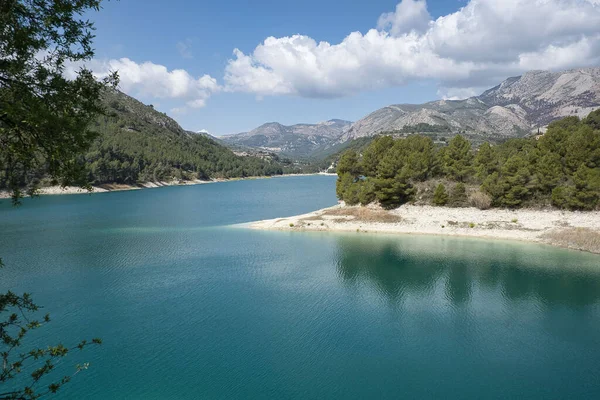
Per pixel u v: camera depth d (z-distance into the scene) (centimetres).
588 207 7725
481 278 5166
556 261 5856
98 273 5306
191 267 5628
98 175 17838
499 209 8475
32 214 10631
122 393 2792
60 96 1027
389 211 9112
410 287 4859
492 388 2870
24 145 995
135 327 3744
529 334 3653
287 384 2906
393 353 3338
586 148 8006
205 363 3155
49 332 3612
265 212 11206
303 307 4247
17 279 5034
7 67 934
